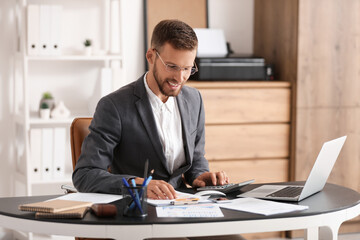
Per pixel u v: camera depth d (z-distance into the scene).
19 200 2.08
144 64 4.29
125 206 1.84
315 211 1.92
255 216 1.85
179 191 2.28
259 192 2.22
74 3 4.10
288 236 4.20
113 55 3.92
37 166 3.80
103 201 2.01
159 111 2.43
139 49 4.28
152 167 2.38
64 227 1.78
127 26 4.24
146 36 4.25
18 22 3.96
